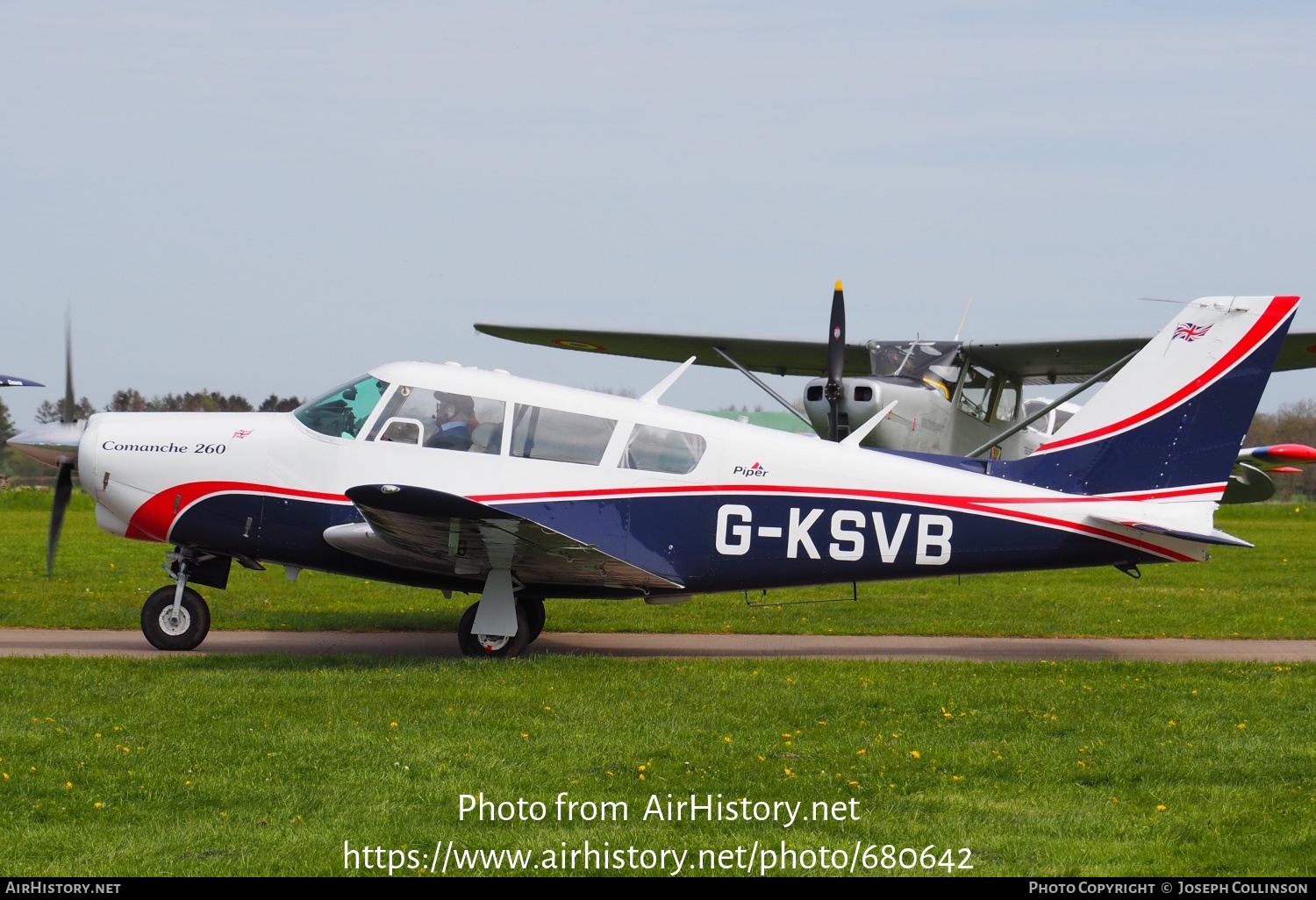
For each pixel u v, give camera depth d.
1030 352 45.88
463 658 28.70
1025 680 26.06
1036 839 15.63
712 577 29.64
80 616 35.88
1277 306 29.36
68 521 83.94
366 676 25.27
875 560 29.83
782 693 24.20
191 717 21.02
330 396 29.16
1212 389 29.72
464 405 28.70
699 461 29.23
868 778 18.19
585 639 34.12
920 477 29.86
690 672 26.55
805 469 29.55
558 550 26.72
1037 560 30.16
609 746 19.66
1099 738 20.77
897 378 45.22
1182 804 17.09
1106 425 30.06
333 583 47.88
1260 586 49.81
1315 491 185.25
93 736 19.56
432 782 17.55
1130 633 36.09
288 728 20.33
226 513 28.91
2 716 20.91
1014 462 30.28
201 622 29.91
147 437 29.14
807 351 50.97
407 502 24.06
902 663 28.47
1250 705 23.55
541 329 51.94
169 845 14.89
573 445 28.80
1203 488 29.92
